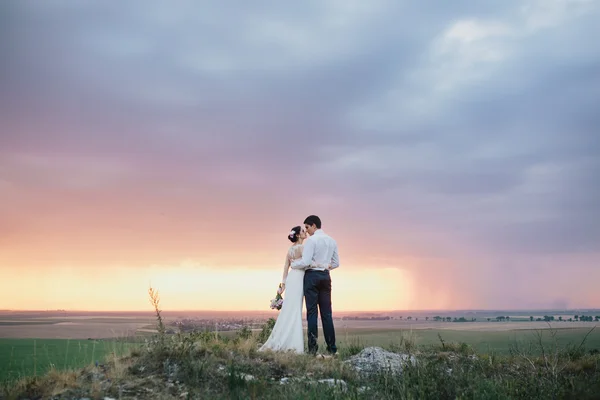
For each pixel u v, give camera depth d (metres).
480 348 11.09
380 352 8.73
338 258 9.70
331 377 7.22
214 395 5.98
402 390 6.11
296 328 9.17
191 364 6.80
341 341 11.04
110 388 6.05
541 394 6.32
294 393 5.95
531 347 10.25
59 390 5.93
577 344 10.81
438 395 6.25
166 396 5.85
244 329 9.70
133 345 7.57
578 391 6.11
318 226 9.62
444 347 10.28
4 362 8.53
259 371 7.07
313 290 9.26
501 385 6.71
